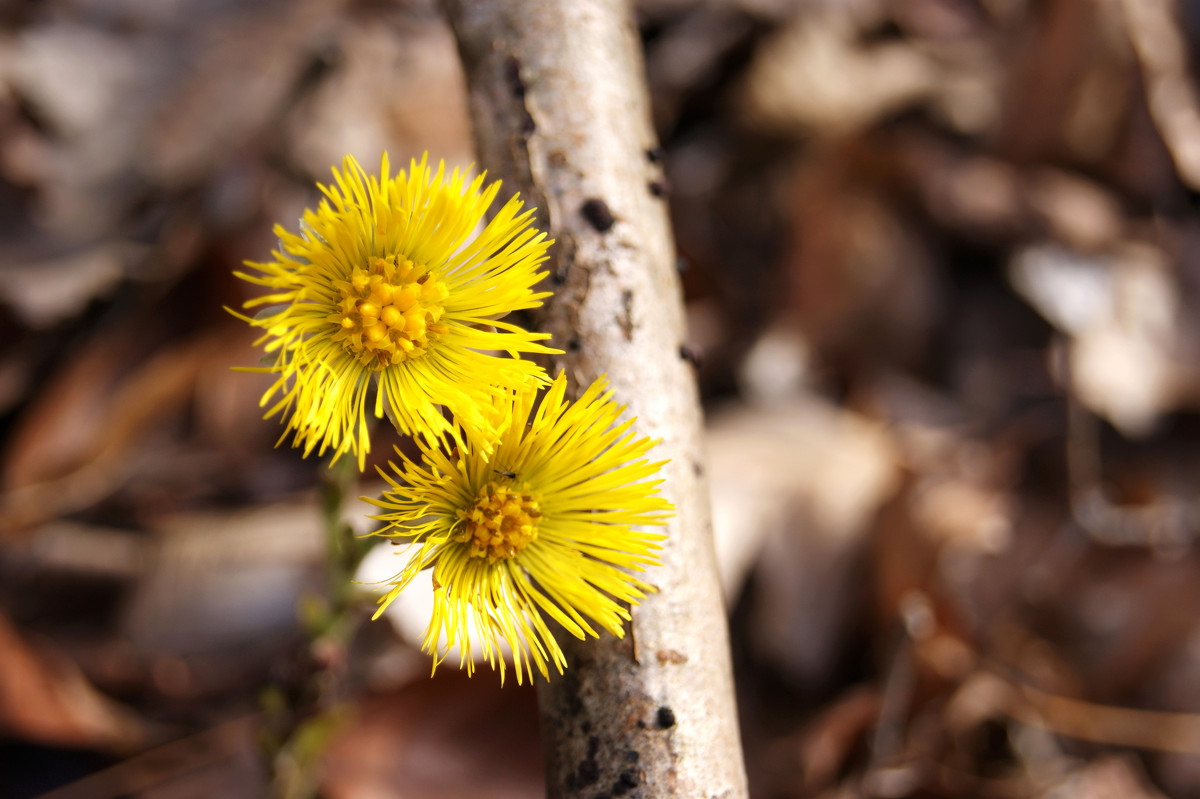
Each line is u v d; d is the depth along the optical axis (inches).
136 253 15.6
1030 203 17.9
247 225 15.5
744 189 18.5
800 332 16.9
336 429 7.6
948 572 13.9
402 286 7.7
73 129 16.6
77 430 13.9
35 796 11.1
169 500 13.8
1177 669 13.2
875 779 12.1
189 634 12.1
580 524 7.8
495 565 7.8
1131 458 16.0
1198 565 13.6
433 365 7.8
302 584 12.4
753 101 18.8
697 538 8.1
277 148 16.8
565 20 8.4
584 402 7.7
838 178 17.4
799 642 13.1
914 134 18.8
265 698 9.3
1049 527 14.9
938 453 15.7
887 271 17.2
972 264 17.9
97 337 14.6
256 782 11.3
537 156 8.2
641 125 8.5
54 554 12.9
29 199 15.8
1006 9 21.3
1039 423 16.3
